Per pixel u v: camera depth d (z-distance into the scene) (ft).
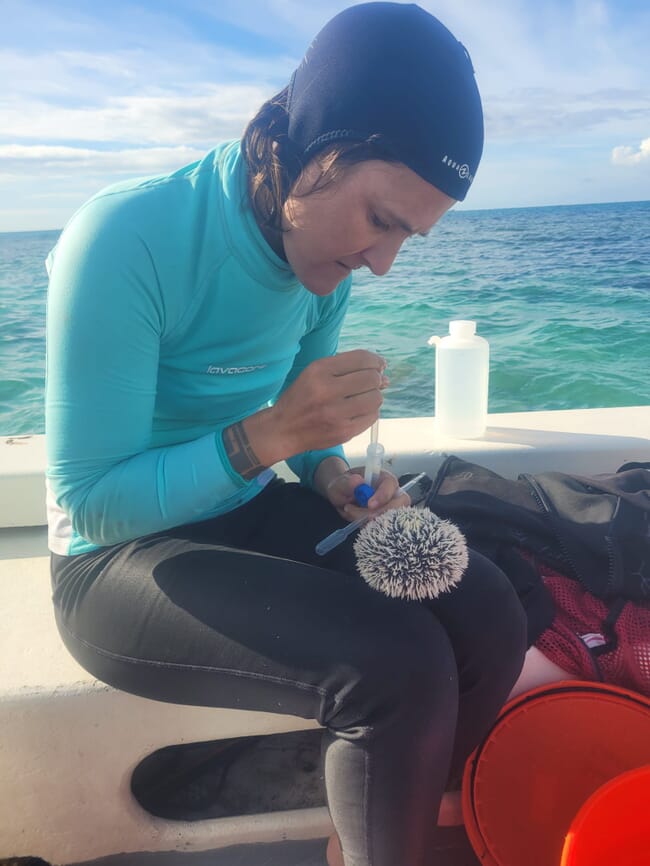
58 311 3.00
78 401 3.03
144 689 3.34
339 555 3.75
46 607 4.42
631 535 4.83
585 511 5.10
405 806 2.88
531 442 6.30
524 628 3.41
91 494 3.11
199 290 3.26
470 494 5.29
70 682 3.71
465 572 3.31
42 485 5.41
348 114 2.73
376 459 3.93
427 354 19.54
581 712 3.94
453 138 2.79
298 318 3.90
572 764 3.93
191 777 4.55
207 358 3.56
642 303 27.40
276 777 4.57
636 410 7.17
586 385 17.70
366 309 27.22
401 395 15.88
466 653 3.22
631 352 20.11
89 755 3.82
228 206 3.18
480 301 28.91
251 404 4.02
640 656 4.39
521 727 3.92
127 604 3.25
